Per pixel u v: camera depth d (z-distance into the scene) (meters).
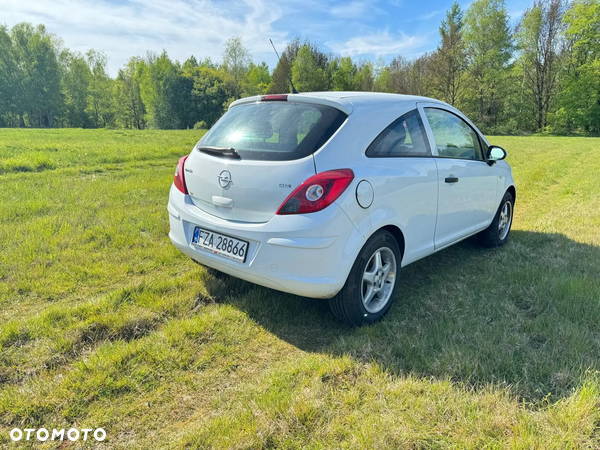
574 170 11.39
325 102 2.84
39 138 19.67
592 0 41.28
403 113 3.27
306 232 2.48
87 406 2.12
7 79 68.06
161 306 3.13
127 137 22.47
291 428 1.93
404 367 2.42
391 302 3.14
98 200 6.41
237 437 1.87
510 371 2.35
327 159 2.59
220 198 2.86
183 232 3.17
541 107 49.50
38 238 4.46
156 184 7.86
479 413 2.00
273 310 3.14
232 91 71.81
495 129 48.38
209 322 2.93
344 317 2.86
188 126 71.12
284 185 2.54
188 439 1.89
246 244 2.71
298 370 2.41
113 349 2.55
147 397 2.21
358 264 2.74
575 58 45.00
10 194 6.49
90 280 3.65
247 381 2.37
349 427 1.94
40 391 2.18
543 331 2.78
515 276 3.78
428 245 3.50
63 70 71.44
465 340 2.69
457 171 3.71
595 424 1.94
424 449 1.81
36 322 2.82
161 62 69.25
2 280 3.56
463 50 46.66
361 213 2.67
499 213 4.73
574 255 4.39
